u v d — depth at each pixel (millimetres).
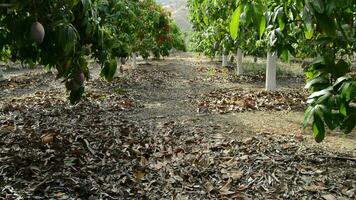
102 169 3619
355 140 4496
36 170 3479
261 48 8633
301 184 3295
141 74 12195
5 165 3535
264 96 7719
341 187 3195
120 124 5434
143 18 11094
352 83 1309
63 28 1859
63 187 3170
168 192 3223
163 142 4562
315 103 1396
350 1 1342
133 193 3184
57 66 2299
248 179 3441
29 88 9305
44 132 4805
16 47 2441
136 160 3916
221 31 8344
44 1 1958
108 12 3783
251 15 1332
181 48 26172
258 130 5105
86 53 2381
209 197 3129
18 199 2883
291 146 4285
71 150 4012
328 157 3879
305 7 1223
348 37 1559
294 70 13094
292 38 2055
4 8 1948
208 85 10047
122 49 3539
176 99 7820
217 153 4129
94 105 6793
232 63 15977
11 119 5684
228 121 5672
